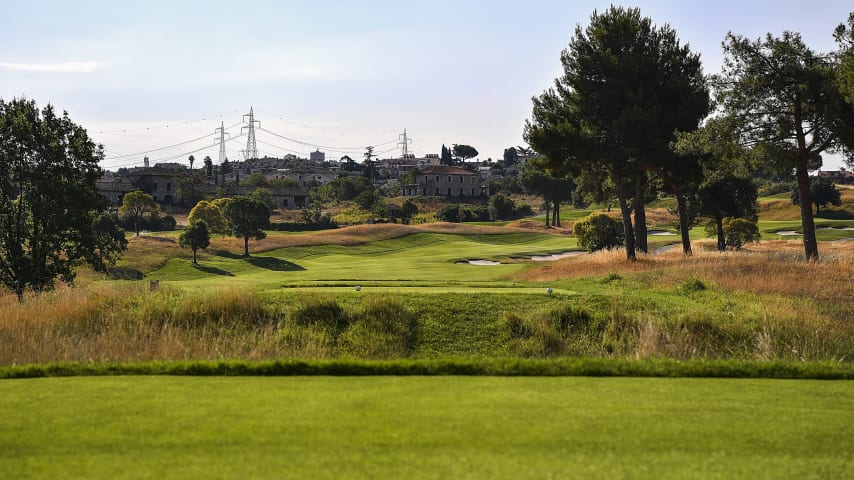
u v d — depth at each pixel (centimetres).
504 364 951
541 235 8869
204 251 6575
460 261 5894
